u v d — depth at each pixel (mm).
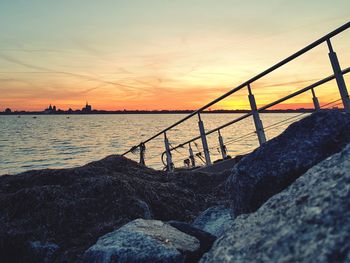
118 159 8023
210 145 59031
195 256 2957
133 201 4664
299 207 1634
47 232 4051
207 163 8117
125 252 2715
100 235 3961
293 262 1253
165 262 2609
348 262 1080
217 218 4031
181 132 111688
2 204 4781
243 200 2980
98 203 4688
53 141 83250
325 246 1204
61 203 4586
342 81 4297
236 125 161000
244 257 1570
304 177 2012
